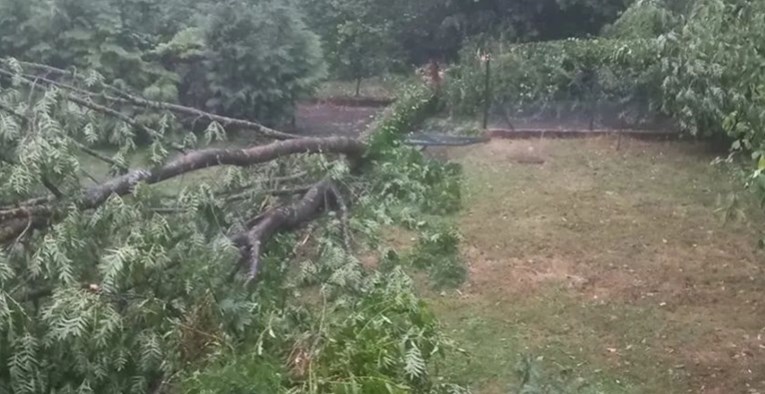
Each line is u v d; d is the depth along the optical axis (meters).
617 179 8.60
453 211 7.66
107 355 4.12
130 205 4.99
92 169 6.81
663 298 5.95
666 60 8.96
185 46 10.30
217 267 4.83
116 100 6.32
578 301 5.91
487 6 14.16
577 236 7.08
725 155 9.27
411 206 7.61
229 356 4.07
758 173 4.54
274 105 10.56
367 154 8.09
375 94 13.06
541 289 6.11
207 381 3.76
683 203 7.86
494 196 8.09
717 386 4.86
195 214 5.36
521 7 13.94
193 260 4.75
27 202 4.76
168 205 5.52
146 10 10.98
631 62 9.80
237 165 6.35
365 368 3.80
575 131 10.29
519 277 6.31
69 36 9.99
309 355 3.92
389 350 3.93
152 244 4.58
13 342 3.90
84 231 4.69
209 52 10.32
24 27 9.99
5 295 3.99
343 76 14.12
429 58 14.52
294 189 6.96
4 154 5.19
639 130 10.16
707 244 6.89
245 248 5.75
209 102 10.28
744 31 5.77
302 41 10.69
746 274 6.32
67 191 4.91
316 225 6.72
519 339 5.39
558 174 8.79
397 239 7.02
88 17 10.12
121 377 4.20
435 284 6.19
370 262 6.40
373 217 7.20
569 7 13.62
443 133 10.44
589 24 13.90
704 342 5.34
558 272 6.39
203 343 4.25
